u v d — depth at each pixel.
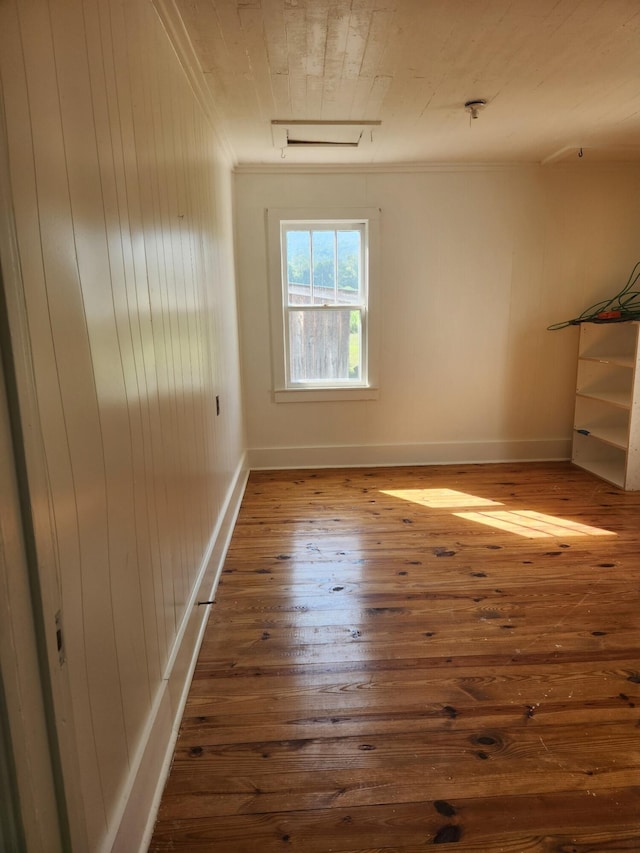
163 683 1.58
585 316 4.46
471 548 2.97
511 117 3.17
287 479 4.28
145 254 1.55
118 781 1.17
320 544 3.05
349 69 2.47
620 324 4.40
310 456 4.59
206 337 2.62
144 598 1.43
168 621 1.69
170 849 1.30
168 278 1.84
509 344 4.48
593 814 1.38
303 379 4.51
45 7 0.93
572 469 4.47
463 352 4.48
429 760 1.55
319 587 2.56
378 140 3.53
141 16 1.60
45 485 0.74
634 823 1.36
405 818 1.38
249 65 2.39
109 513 1.17
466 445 4.62
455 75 2.56
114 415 1.22
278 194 4.16
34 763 0.70
